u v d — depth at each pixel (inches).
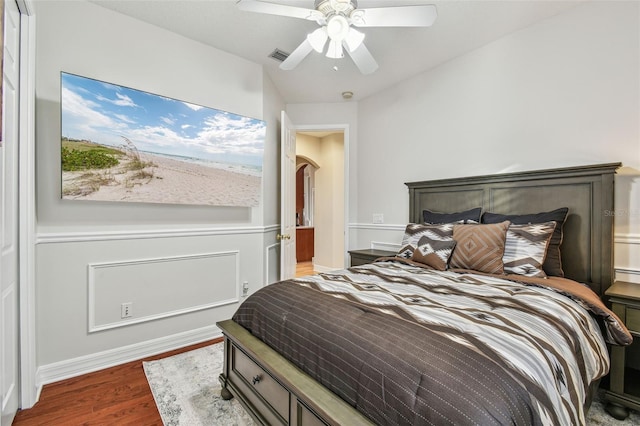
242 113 118.6
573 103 88.9
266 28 99.4
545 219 86.4
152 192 96.2
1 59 49.5
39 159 79.4
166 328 101.1
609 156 82.9
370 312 51.6
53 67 81.2
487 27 97.7
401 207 138.5
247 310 69.7
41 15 79.6
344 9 71.6
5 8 57.9
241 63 118.1
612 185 80.4
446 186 118.3
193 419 66.6
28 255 71.0
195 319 107.6
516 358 37.4
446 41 105.5
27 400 70.1
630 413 68.6
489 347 39.0
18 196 69.6
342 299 59.0
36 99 78.7
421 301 57.4
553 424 33.3
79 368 85.3
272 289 70.6
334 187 219.9
